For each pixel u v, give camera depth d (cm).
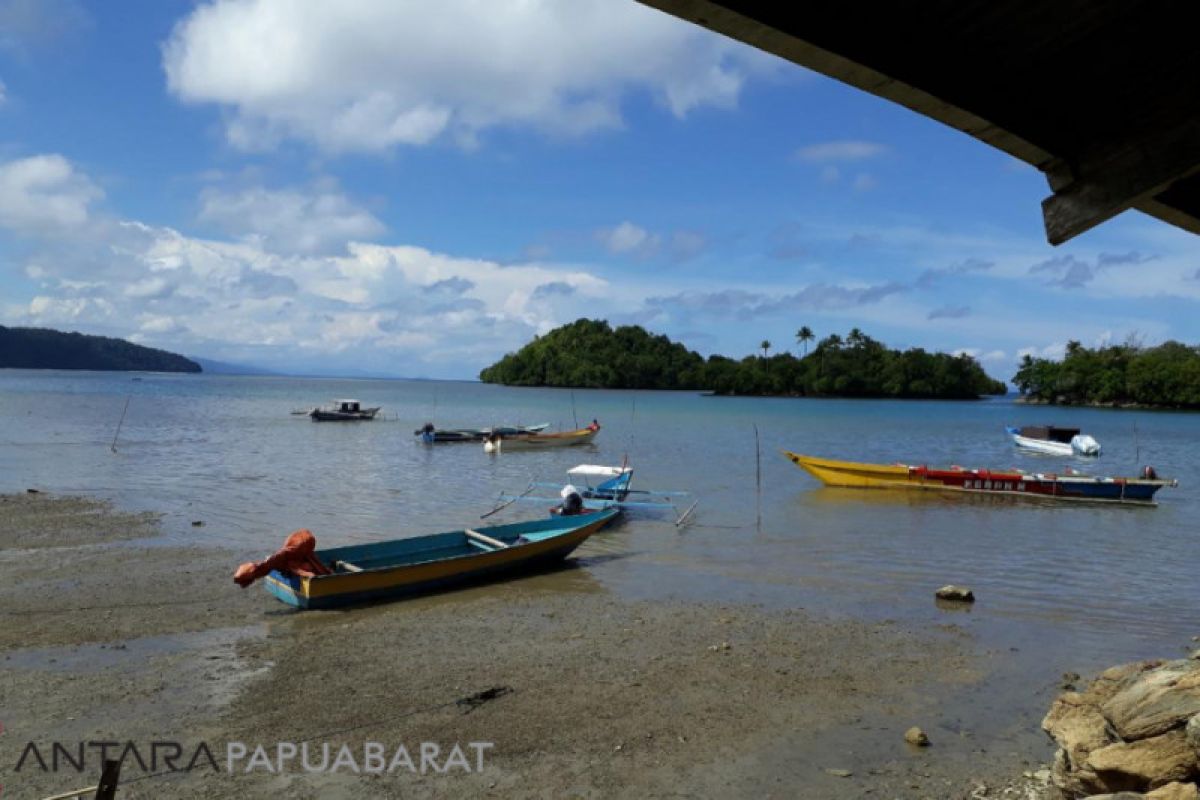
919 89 355
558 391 15650
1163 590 1475
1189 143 370
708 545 1836
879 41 336
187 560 1578
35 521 1930
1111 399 10994
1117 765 578
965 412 9531
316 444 4131
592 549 1777
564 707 923
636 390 16525
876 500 2572
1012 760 805
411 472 3095
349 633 1176
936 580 1534
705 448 4269
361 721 880
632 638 1165
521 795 738
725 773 778
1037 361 12188
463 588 1438
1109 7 343
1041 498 2638
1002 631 1220
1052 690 993
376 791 742
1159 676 608
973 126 390
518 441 4062
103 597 1321
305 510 2208
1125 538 1980
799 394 14188
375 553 1498
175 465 3105
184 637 1145
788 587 1468
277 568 1303
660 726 877
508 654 1095
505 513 2208
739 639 1166
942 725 889
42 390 9044
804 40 312
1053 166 427
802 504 2472
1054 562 1700
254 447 3888
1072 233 421
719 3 285
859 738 855
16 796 721
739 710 920
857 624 1245
